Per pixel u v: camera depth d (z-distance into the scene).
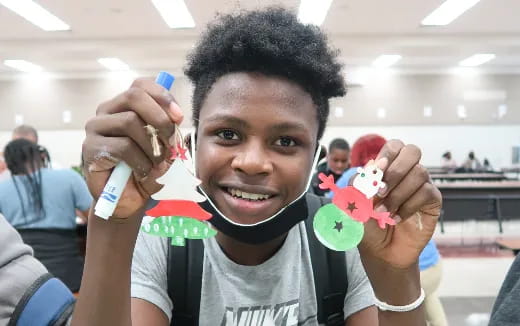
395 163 0.55
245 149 0.62
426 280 1.73
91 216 0.54
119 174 0.49
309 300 0.74
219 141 0.63
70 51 7.80
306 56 0.62
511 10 6.08
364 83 10.33
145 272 0.69
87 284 0.53
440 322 1.89
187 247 0.72
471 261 4.50
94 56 8.34
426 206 0.56
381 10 6.02
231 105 0.61
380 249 0.59
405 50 8.08
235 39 0.61
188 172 0.54
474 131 10.41
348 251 0.78
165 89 0.50
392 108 10.38
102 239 0.53
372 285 0.63
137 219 0.54
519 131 10.38
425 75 10.32
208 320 0.70
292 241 0.75
